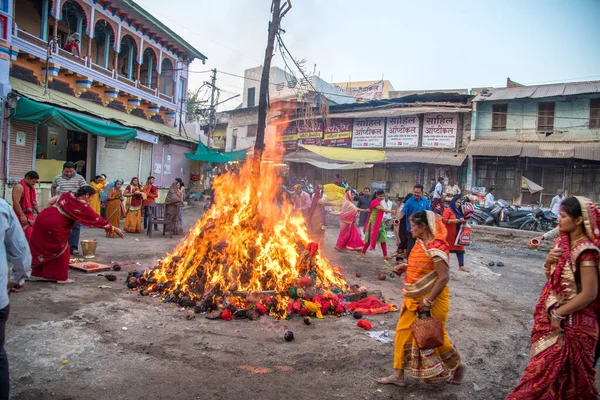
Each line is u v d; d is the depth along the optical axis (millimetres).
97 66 15797
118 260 8242
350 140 25250
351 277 7988
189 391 3402
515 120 21328
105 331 4508
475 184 21688
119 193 12148
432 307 3629
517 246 13672
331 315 5609
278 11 6715
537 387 2812
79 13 15375
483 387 3791
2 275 2891
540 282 8781
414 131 23469
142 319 4953
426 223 3629
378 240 10047
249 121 31844
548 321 2916
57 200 6375
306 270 6340
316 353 4320
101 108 16203
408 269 3713
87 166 15805
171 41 20438
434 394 3604
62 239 6160
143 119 19500
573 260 2799
